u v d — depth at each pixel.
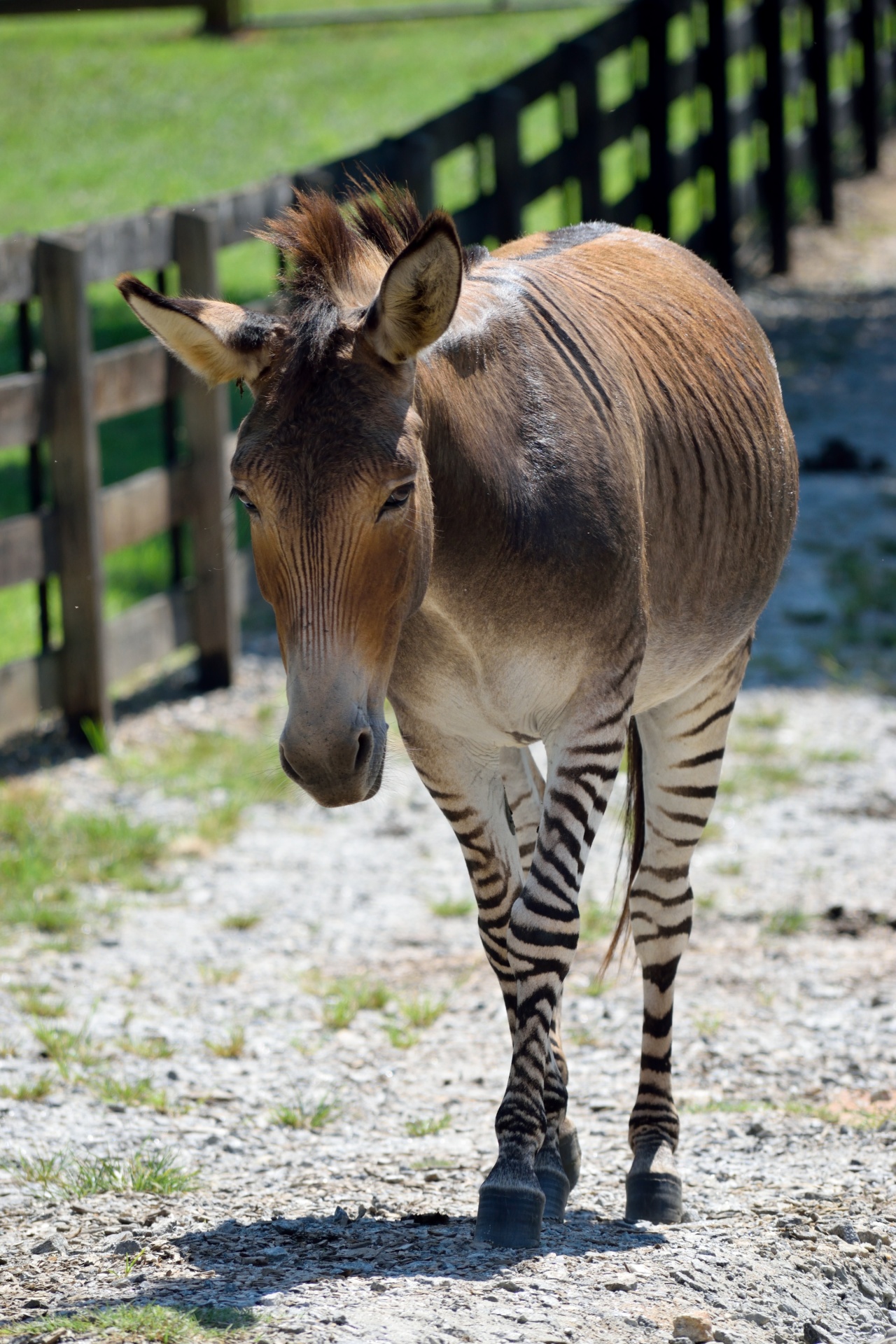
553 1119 8.70
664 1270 7.26
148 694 20.52
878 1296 7.53
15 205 45.59
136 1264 7.62
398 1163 9.54
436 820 17.27
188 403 19.83
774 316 38.47
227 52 66.56
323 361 6.68
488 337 7.81
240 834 16.69
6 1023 11.91
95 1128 10.11
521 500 7.60
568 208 33.56
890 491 27.72
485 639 7.81
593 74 32.78
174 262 19.91
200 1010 12.41
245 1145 9.97
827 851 15.96
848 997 12.47
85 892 15.02
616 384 8.46
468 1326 6.47
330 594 6.50
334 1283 7.07
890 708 20.08
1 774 17.62
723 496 9.22
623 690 8.11
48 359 17.70
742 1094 10.81
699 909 14.64
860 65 51.25
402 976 13.23
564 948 7.75
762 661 21.66
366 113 55.97
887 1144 9.62
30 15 65.94
